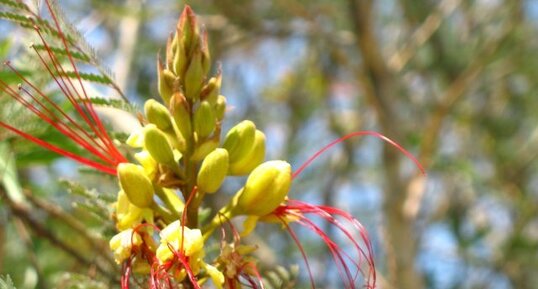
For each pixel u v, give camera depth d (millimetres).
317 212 444
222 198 971
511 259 1143
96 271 534
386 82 1045
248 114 1314
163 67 431
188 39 424
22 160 546
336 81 1309
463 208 1231
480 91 1299
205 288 431
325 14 1077
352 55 1229
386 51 1255
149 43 1061
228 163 427
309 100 1324
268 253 885
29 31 489
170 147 422
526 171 1313
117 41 1116
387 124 1034
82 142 443
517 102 1351
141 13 950
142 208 418
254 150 439
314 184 1241
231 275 411
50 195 668
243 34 1057
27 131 502
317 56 1307
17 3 433
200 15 1019
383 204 1028
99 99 445
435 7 1224
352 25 1036
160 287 396
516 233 1148
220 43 1048
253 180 427
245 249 418
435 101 1178
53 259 700
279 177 427
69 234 676
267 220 439
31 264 624
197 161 427
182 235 396
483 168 1330
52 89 511
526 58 1257
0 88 464
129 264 407
